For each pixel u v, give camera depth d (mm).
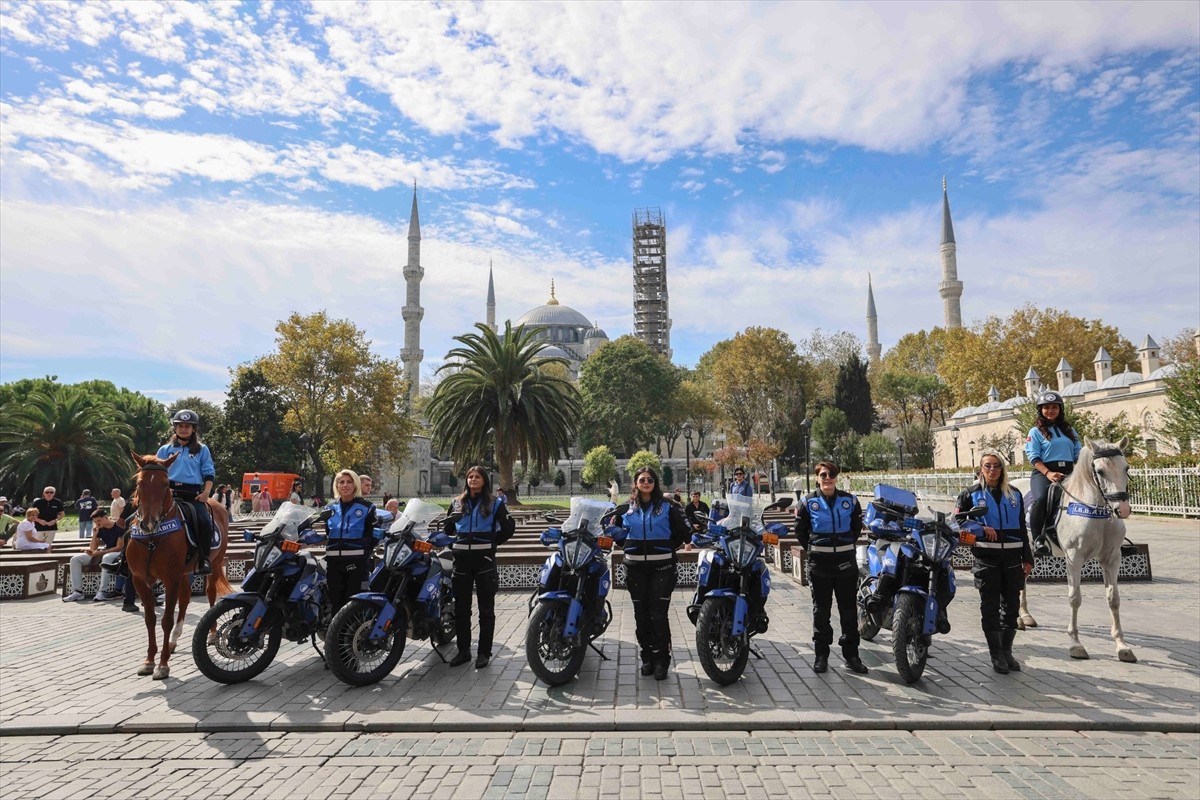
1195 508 21625
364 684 6496
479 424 36125
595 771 4652
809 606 10414
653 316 121562
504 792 4363
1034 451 8289
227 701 6148
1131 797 4211
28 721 5656
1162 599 10344
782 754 4902
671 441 86750
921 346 86125
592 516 6832
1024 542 6898
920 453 71312
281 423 54156
